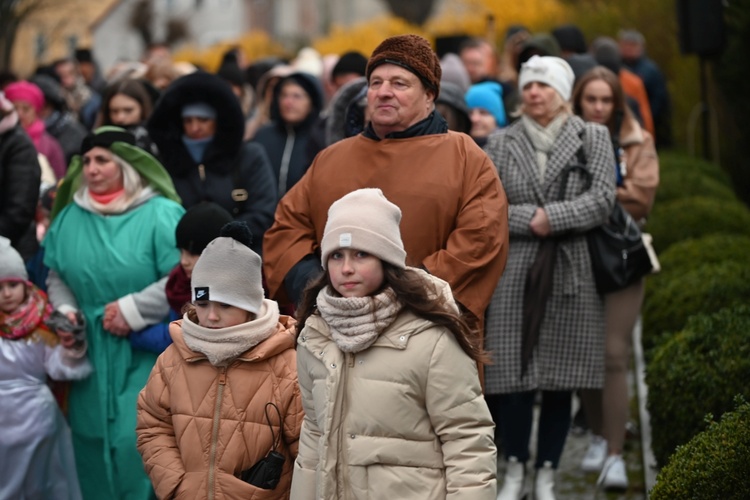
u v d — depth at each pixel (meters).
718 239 25.62
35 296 17.12
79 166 17.77
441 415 11.66
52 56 124.38
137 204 17.36
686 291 22.11
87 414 17.22
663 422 17.56
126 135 17.42
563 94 18.23
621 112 20.16
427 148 14.81
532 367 17.70
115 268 17.05
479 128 22.45
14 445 16.81
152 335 16.81
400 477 11.66
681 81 42.69
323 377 11.87
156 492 13.55
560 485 19.61
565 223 17.58
